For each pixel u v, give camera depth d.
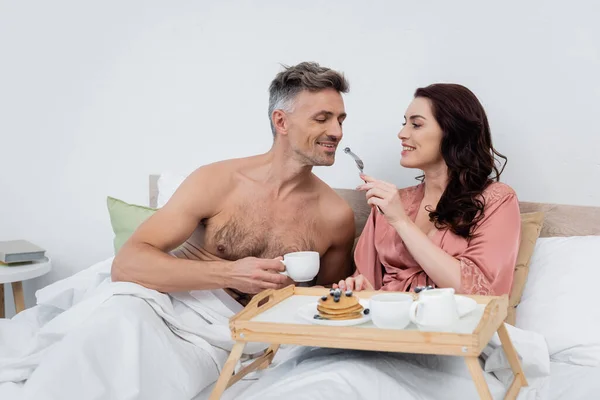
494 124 2.12
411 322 1.43
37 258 2.56
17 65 2.77
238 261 1.71
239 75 2.46
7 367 1.53
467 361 1.26
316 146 1.84
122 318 1.54
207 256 1.94
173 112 2.57
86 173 2.72
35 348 1.59
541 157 2.07
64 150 2.74
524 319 1.80
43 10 2.71
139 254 1.78
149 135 2.62
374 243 1.96
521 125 2.09
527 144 2.09
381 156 2.28
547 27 2.04
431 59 2.19
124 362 1.50
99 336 1.50
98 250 2.74
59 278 2.81
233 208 1.91
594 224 1.97
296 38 2.37
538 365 1.55
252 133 2.47
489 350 1.53
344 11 2.29
